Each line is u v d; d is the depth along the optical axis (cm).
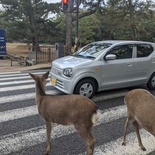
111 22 2559
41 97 369
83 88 641
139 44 741
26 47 3894
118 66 685
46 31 2888
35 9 2717
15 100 659
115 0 2336
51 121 361
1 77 1068
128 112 389
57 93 720
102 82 668
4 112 555
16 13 2639
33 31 2750
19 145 397
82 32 3778
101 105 618
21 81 956
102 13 2438
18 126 475
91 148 325
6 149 383
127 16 2484
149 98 351
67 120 337
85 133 326
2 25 2991
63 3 1236
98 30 4319
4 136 429
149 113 326
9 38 2741
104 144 403
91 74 641
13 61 1995
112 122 504
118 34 3766
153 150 385
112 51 686
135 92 377
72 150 382
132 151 380
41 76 393
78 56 725
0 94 727
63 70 630
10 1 2588
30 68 1422
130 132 455
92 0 2112
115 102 646
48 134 368
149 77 768
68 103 336
